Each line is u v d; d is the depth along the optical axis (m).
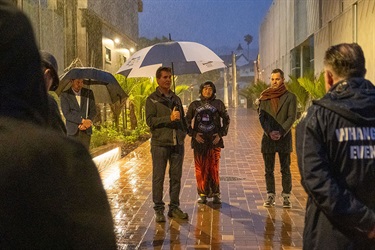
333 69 3.11
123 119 20.42
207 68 8.52
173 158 7.54
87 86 8.21
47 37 14.77
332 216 2.84
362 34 17.05
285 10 39.72
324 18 24.67
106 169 12.63
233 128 27.28
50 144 1.38
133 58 8.09
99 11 20.94
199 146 8.49
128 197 9.25
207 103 8.51
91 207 1.39
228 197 9.20
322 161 2.91
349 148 2.91
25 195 1.33
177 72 8.46
